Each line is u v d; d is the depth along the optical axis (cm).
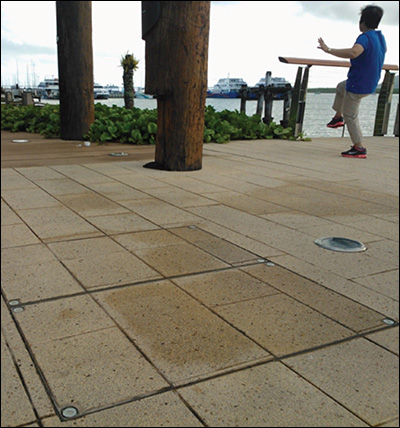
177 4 577
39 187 531
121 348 211
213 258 325
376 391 188
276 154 859
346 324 240
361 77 780
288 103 1295
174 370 196
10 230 373
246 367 200
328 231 397
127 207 453
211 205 470
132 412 171
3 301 252
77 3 980
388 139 1212
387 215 453
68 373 192
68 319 235
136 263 310
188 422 167
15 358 201
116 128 1005
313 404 179
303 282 290
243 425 167
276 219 428
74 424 165
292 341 222
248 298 265
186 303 256
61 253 325
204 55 613
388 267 320
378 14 743
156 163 673
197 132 644
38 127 1267
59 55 1017
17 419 167
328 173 671
